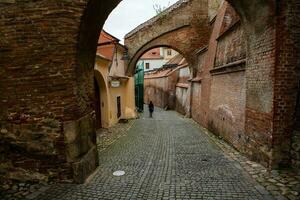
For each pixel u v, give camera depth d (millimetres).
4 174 6430
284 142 6883
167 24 21938
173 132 14617
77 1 6109
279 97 6773
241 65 9117
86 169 6785
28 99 6324
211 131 14461
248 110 8453
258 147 7688
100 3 6910
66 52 6195
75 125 6359
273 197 5363
